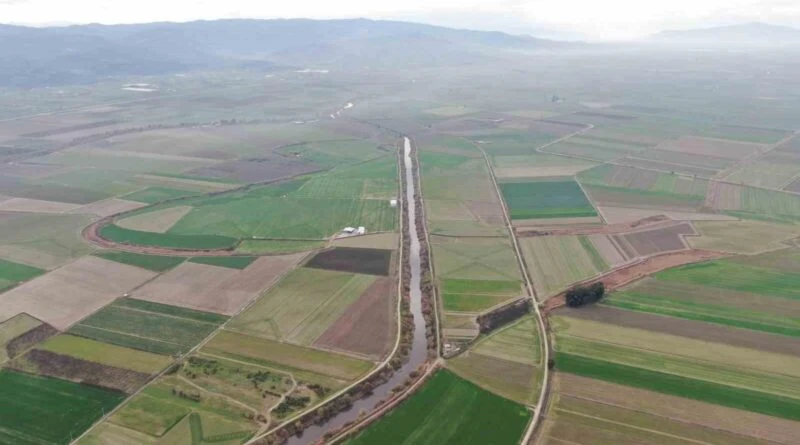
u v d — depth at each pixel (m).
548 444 66.88
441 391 76.69
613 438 67.62
